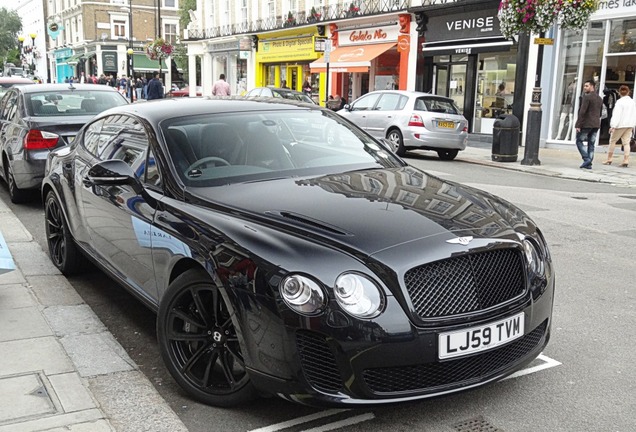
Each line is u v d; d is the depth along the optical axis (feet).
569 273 19.29
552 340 14.06
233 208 11.18
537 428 10.30
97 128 17.03
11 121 28.68
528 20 45.78
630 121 47.70
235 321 9.79
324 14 91.97
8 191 31.94
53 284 17.42
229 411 10.78
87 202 15.43
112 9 198.80
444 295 9.56
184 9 198.29
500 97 67.72
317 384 9.29
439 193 12.15
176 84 205.67
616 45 56.18
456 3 68.80
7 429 9.67
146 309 16.03
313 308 9.11
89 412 10.27
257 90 71.82
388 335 9.09
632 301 16.76
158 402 11.00
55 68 251.80
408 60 78.54
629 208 30.96
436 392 9.52
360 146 14.98
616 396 11.43
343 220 10.36
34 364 11.98
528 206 30.76
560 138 61.77
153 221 12.07
